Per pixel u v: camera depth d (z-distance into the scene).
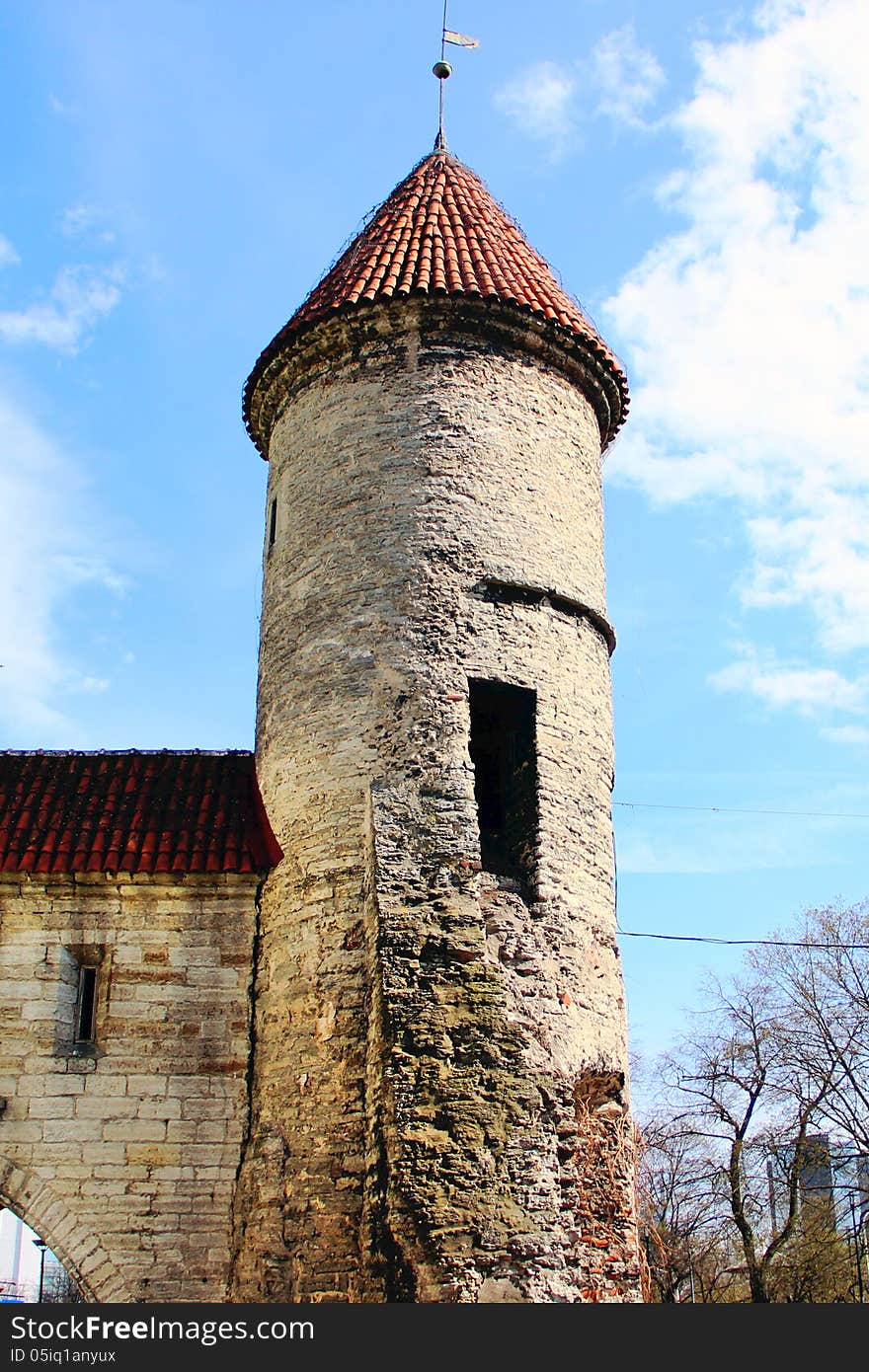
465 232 19.33
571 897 15.53
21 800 17.95
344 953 15.05
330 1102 14.49
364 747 15.84
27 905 16.75
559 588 16.94
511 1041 13.86
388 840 15.03
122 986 16.38
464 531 16.58
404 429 17.14
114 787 18.22
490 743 16.73
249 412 19.70
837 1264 32.88
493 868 15.60
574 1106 14.40
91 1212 15.34
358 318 17.62
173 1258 15.16
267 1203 14.76
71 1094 15.84
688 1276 35.59
